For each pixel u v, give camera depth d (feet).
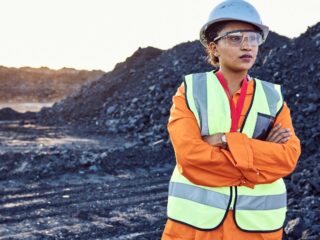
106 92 78.07
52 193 32.50
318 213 22.86
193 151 8.38
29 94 216.13
